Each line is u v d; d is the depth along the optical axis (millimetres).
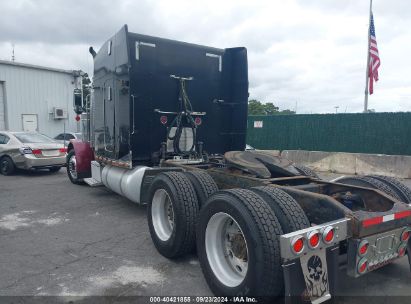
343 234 3115
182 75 6836
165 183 4508
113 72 6703
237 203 3287
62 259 4574
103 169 7633
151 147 6684
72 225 6117
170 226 4699
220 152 7527
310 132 15727
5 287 3793
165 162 6277
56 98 24469
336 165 13445
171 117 6867
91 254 4758
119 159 6691
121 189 6590
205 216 3691
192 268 4312
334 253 3092
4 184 10383
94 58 7938
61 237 5473
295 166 5648
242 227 3199
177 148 6812
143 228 5945
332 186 4484
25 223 6238
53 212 7020
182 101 6812
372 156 12461
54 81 24297
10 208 7363
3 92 22031
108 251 4875
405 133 12906
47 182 10734
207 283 3705
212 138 7387
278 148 16906
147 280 3977
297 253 2863
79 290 3729
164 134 6789
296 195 3668
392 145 13250
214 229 3676
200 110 7145
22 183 10555
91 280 3965
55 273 4145
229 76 7410
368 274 4176
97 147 8055
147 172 5641
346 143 14562
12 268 4285
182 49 6793
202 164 6238
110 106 6992
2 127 22109
